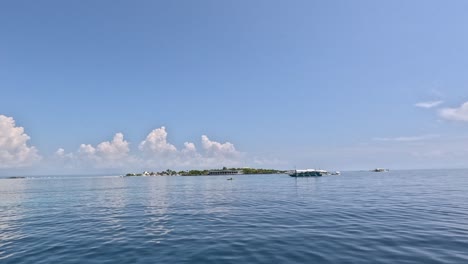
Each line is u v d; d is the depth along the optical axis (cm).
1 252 1541
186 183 12075
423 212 2633
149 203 3981
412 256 1337
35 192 6950
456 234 1744
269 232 1903
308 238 1705
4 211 3281
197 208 3294
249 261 1321
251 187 7625
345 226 2033
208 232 1958
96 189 8138
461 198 3841
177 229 2086
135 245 1641
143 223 2359
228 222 2328
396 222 2155
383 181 9762
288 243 1605
